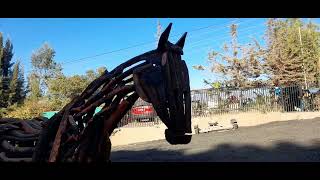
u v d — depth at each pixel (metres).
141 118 19.88
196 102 22.64
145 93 3.22
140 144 17.98
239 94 23.41
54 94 29.06
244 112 23.22
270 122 22.80
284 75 34.28
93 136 3.52
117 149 16.56
